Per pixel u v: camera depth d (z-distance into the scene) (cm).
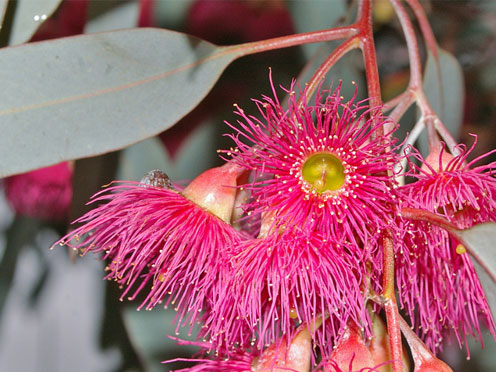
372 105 23
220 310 23
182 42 25
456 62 30
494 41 35
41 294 41
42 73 24
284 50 33
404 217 23
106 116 24
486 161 34
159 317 30
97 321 38
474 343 32
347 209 23
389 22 34
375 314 23
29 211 33
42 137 24
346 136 23
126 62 25
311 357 24
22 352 48
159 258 24
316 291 23
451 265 24
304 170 23
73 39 24
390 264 22
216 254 24
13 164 24
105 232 24
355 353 23
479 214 24
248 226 24
